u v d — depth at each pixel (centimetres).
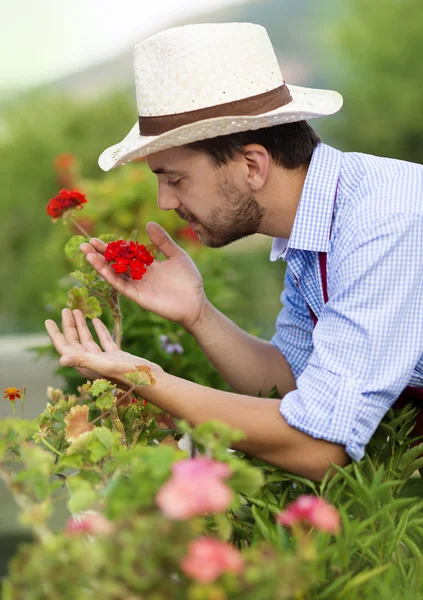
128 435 189
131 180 512
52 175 1053
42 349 314
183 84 185
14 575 115
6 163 1057
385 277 168
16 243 1020
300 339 227
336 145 1148
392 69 1112
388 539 154
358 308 169
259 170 190
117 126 1095
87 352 178
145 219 502
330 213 189
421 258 171
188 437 177
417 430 193
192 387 176
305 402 167
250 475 129
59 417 183
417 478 190
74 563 111
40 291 905
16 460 151
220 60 185
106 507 131
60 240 702
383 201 176
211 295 373
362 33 1129
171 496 107
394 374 167
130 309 312
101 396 176
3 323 927
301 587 113
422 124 1098
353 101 1125
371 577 143
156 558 109
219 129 181
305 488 184
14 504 262
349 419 164
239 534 171
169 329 307
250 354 230
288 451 170
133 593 110
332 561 145
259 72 189
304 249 191
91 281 205
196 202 195
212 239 203
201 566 103
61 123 1096
